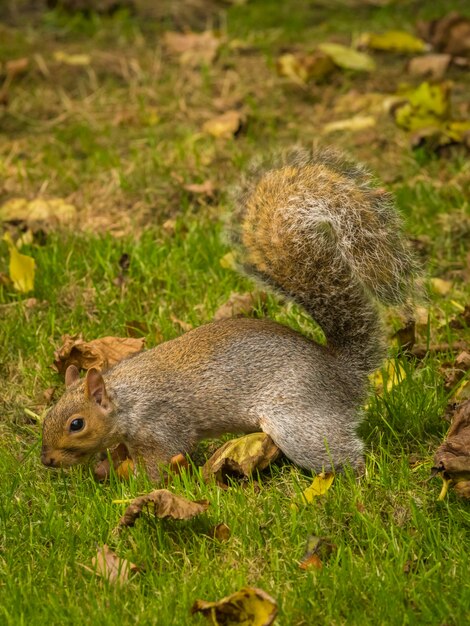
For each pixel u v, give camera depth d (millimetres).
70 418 7723
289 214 7984
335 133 13289
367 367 7973
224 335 8062
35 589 6746
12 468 8086
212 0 18406
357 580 6582
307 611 6418
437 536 6938
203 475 7734
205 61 15453
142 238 10984
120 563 6832
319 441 7598
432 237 10812
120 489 7664
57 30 17047
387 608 6363
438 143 12547
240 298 9758
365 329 7949
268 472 7863
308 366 7793
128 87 15039
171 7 17984
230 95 14555
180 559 7020
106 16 17656
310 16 17875
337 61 14961
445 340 9234
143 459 7984
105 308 9938
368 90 14664
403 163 12359
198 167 12305
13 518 7531
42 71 15242
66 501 7668
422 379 8562
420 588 6496
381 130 13195
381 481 7426
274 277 8102
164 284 10320
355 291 7910
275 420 7723
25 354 9477
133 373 8023
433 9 17719
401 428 8125
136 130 13711
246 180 8812
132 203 11867
